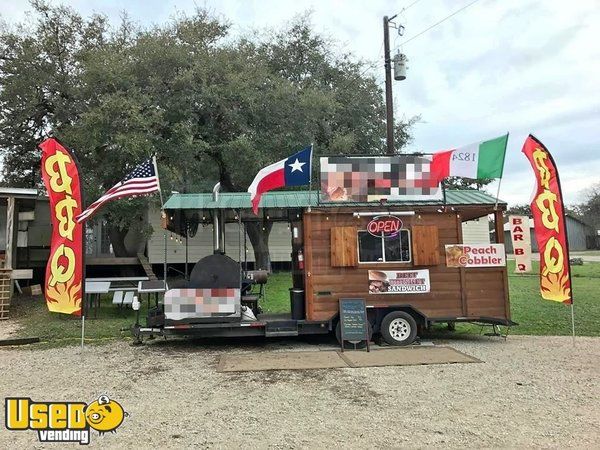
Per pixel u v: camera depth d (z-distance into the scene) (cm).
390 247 824
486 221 2069
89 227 1706
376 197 836
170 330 802
